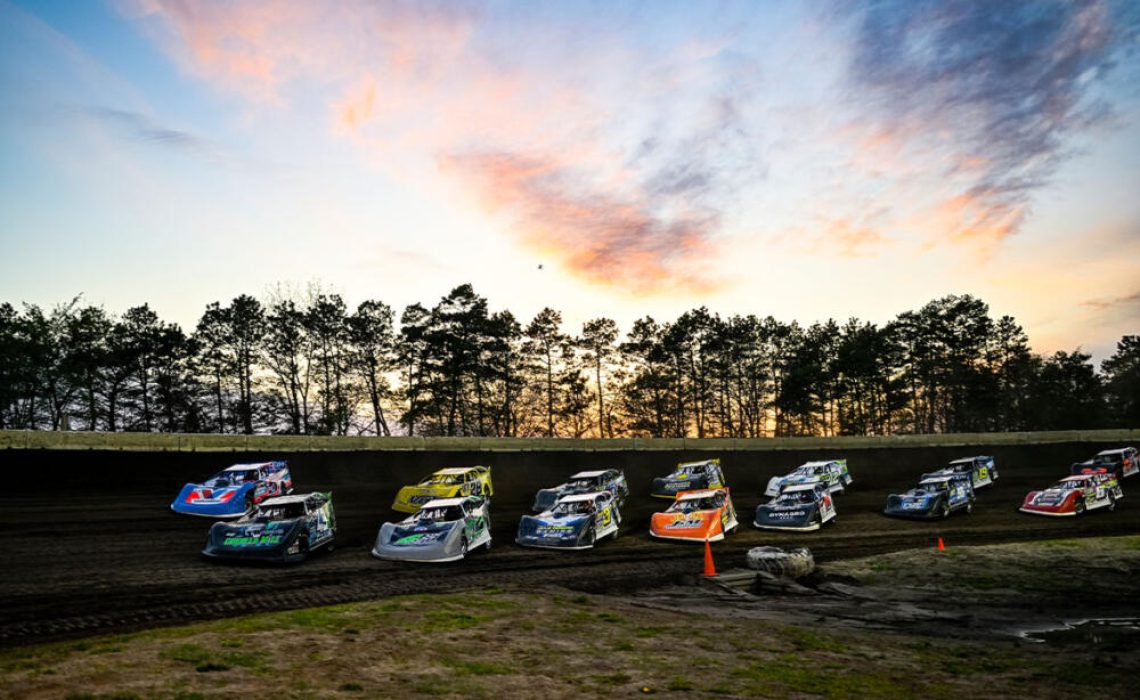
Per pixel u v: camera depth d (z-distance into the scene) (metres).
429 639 7.87
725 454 38.94
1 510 17.16
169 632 7.75
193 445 25.12
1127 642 9.67
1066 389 76.50
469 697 5.77
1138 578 14.58
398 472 28.69
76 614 9.09
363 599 10.67
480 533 16.20
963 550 17.62
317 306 49.53
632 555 16.39
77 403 48.09
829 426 71.88
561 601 10.93
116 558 13.06
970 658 8.26
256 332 48.72
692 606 11.58
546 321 61.25
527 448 33.94
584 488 23.64
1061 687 6.90
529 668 6.85
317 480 26.41
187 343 47.62
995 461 43.56
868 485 34.50
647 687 6.29
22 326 45.22
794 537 19.73
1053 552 17.36
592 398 63.22
